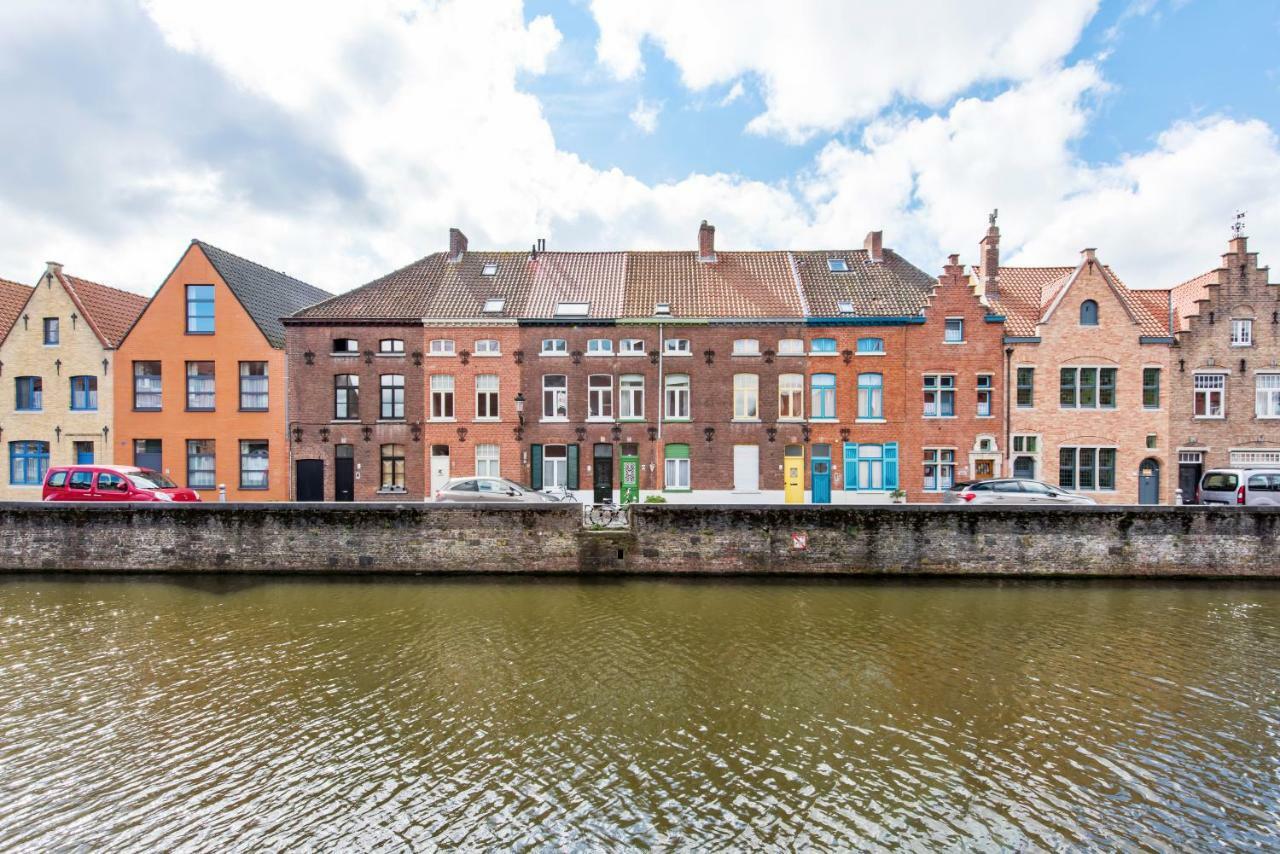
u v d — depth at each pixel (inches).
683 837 258.1
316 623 505.4
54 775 300.5
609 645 457.4
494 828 263.4
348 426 938.1
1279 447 900.6
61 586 612.4
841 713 359.6
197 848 253.0
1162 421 906.7
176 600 568.4
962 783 295.4
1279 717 357.1
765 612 534.6
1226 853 251.1
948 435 927.0
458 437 944.3
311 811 274.7
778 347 944.3
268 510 650.8
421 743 327.9
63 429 943.0
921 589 606.2
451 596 580.7
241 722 349.7
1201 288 927.7
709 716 355.6
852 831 262.4
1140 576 631.8
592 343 948.0
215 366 941.8
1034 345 920.3
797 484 943.7
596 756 315.9
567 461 946.7
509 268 1045.2
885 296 971.9
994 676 407.8
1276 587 612.7
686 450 949.8
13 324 953.5
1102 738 335.0
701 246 1064.8
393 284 1000.2
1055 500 709.3
